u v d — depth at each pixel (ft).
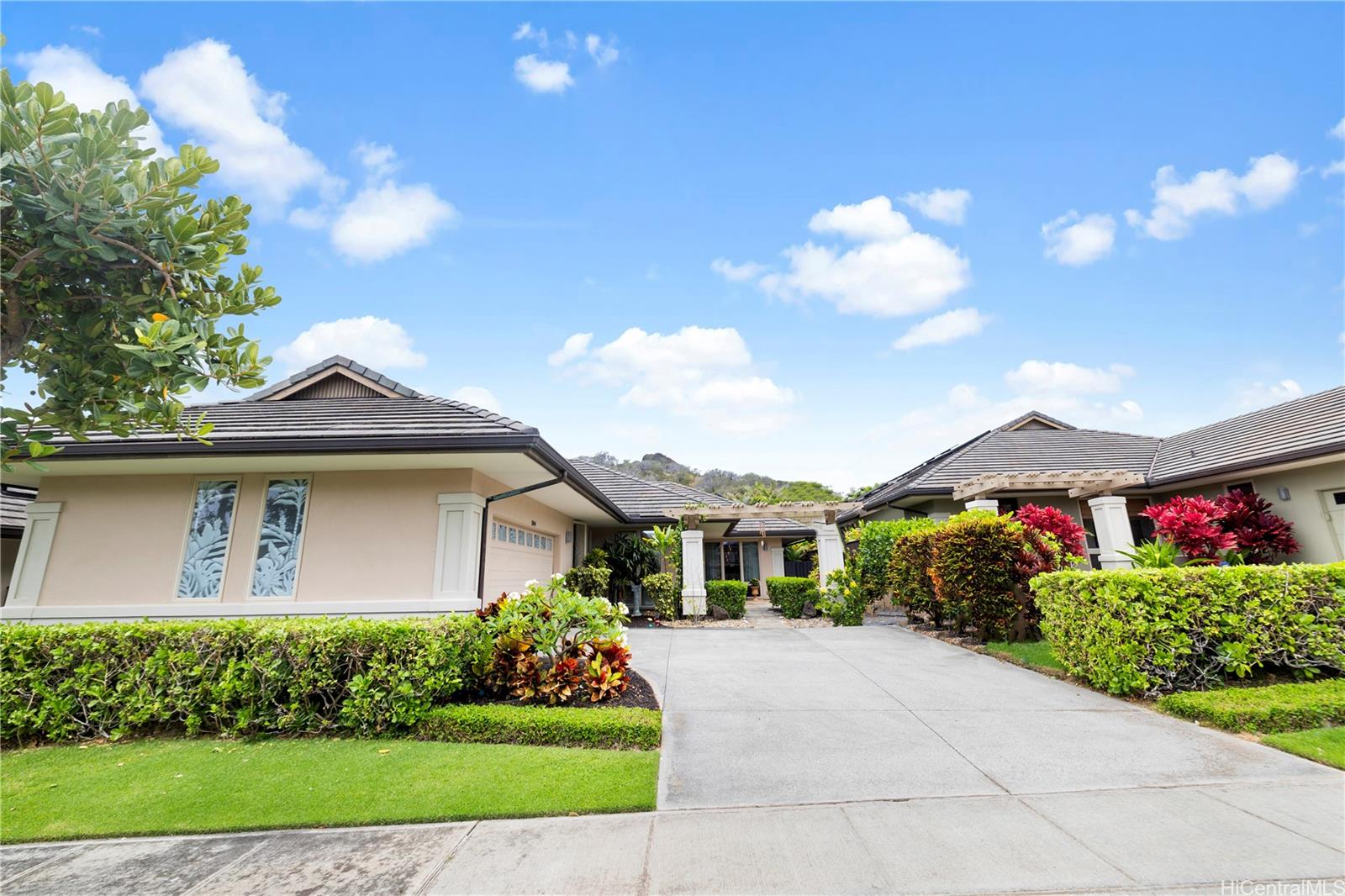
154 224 11.88
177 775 15.21
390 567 27.12
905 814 12.23
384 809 12.85
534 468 28.96
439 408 29.68
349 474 28.32
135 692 18.83
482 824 12.30
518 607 21.40
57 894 9.98
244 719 18.19
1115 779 13.75
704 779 14.34
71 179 10.78
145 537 27.94
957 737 16.92
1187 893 9.21
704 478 287.48
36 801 13.85
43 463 26.48
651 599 53.83
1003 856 10.44
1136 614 20.44
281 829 12.32
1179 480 46.09
